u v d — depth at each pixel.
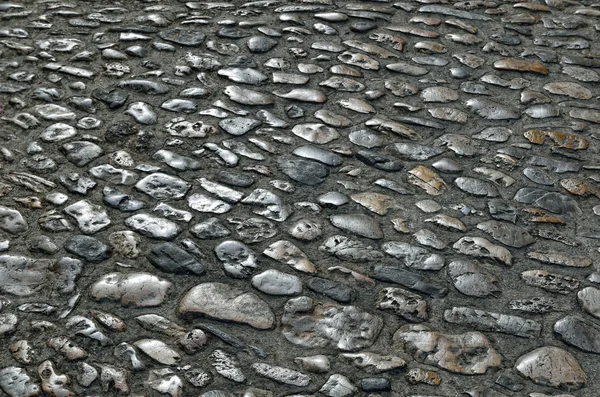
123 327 2.05
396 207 2.37
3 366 1.97
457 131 2.62
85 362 1.99
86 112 2.61
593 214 2.39
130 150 2.49
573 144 2.60
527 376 2.01
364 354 2.03
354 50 2.91
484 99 2.75
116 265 2.17
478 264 2.23
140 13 3.07
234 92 2.70
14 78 2.74
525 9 3.21
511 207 2.39
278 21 3.04
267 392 1.96
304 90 2.73
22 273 2.14
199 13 3.07
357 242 2.26
